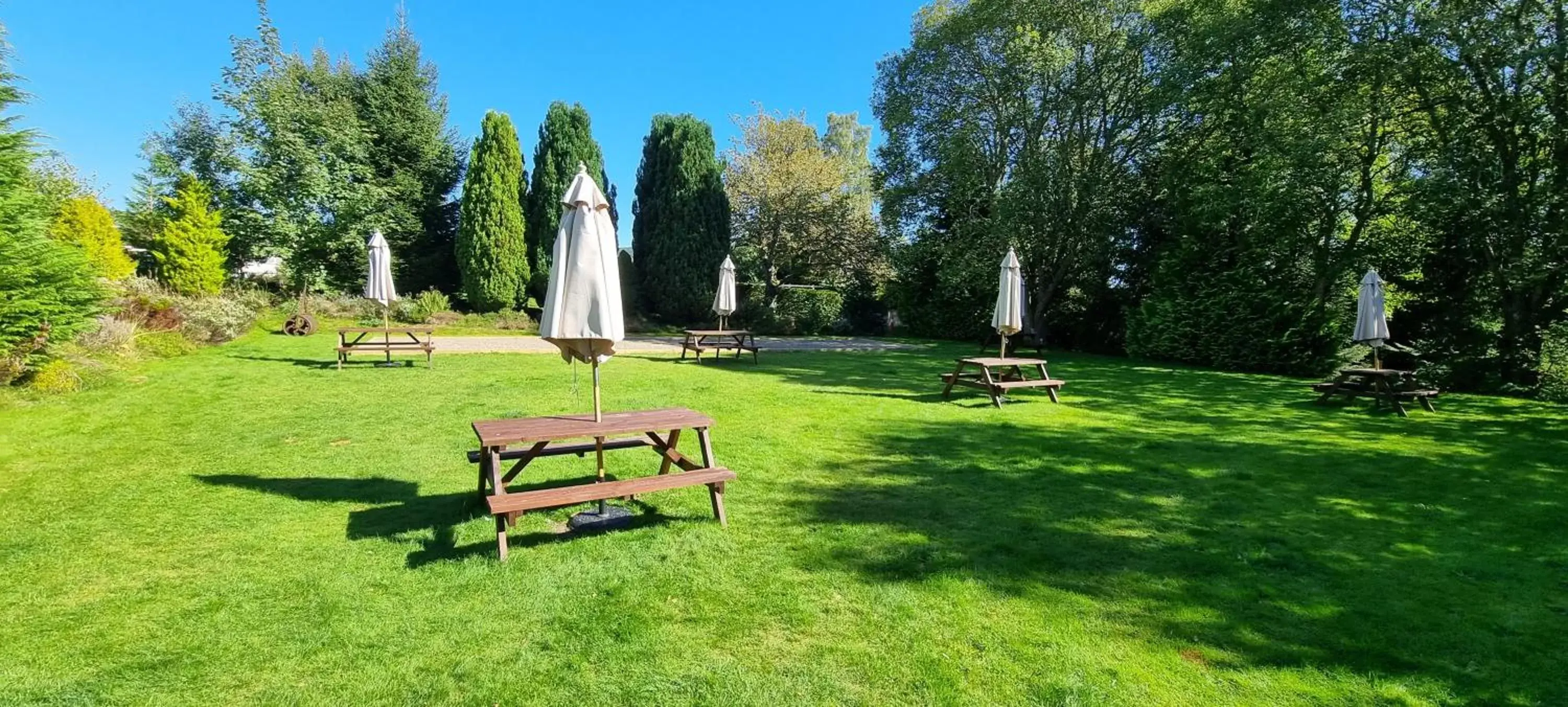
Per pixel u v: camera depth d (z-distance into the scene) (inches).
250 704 99.3
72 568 143.0
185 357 482.3
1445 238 547.2
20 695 99.0
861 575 146.7
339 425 285.6
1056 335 898.1
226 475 212.2
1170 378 537.0
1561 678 109.3
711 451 184.2
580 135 1031.6
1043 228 788.6
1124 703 102.2
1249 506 199.6
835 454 255.9
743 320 1104.8
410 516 177.8
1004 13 783.7
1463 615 130.8
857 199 1386.6
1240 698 103.7
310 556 150.7
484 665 110.0
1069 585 142.9
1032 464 246.2
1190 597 138.1
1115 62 759.1
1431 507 199.3
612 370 498.6
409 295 987.9
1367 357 568.7
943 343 936.3
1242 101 637.3
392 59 1018.1
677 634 120.3
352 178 971.3
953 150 826.2
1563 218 449.7
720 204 1080.8
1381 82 526.0
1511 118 471.5
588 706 100.2
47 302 325.4
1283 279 621.0
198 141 941.8
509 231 959.0
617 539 164.6
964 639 120.2
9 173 318.3
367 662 110.2
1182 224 711.1
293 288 933.2
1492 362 491.2
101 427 270.8
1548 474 237.3
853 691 104.5
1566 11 453.7
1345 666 112.9
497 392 376.5
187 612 125.0
